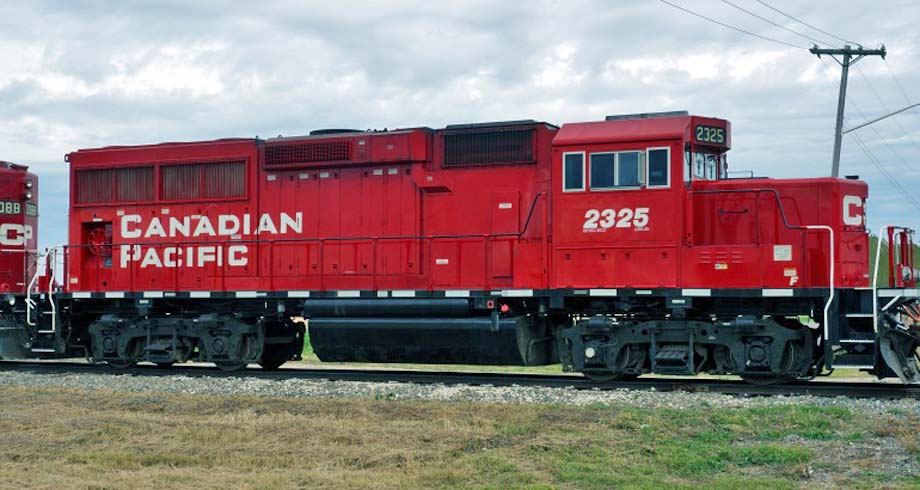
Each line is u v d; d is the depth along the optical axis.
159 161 17.86
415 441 10.35
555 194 14.36
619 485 8.57
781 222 13.73
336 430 10.90
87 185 18.45
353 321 15.73
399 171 16.08
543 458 9.54
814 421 10.66
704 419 10.99
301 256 16.70
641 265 13.87
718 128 14.43
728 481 8.54
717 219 14.05
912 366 13.12
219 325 16.92
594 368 14.33
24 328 18.56
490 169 15.41
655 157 13.79
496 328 14.80
